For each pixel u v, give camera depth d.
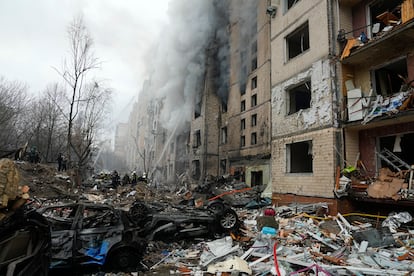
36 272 3.76
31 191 14.52
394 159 9.65
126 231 5.79
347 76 11.34
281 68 14.42
